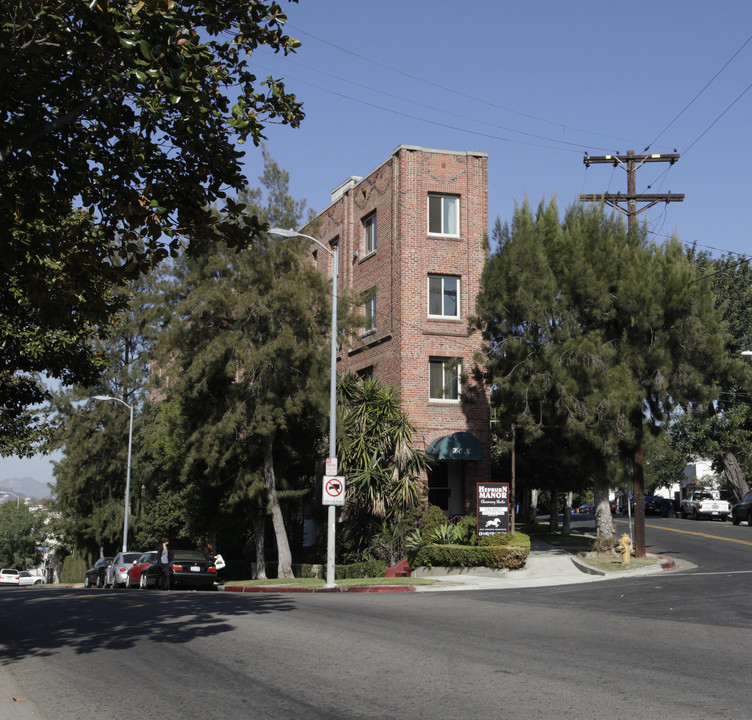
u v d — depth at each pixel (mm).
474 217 31312
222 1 10086
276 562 33062
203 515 31547
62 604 17297
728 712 6176
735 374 25000
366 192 33750
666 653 8836
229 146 10242
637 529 24766
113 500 49750
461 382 27453
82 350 20219
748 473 57156
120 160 10195
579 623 11484
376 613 13375
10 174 10781
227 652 9492
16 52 8938
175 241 10664
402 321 30016
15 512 109312
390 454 27797
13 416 23188
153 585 29984
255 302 25719
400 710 6473
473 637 10266
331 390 22812
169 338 26625
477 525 24562
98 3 8289
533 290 23578
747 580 17562
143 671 8477
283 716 6406
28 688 7773
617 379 22891
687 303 23953
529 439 23703
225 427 26203
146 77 8508
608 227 25234
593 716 6117
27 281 11195
